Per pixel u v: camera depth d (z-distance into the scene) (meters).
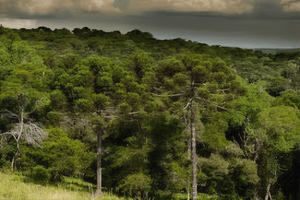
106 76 27.88
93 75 28.72
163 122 31.81
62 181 35.75
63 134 32.56
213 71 27.34
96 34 190.12
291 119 35.59
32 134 31.67
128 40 157.12
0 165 34.53
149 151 32.56
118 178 34.19
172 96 27.48
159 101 30.58
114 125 29.84
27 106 34.22
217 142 34.03
